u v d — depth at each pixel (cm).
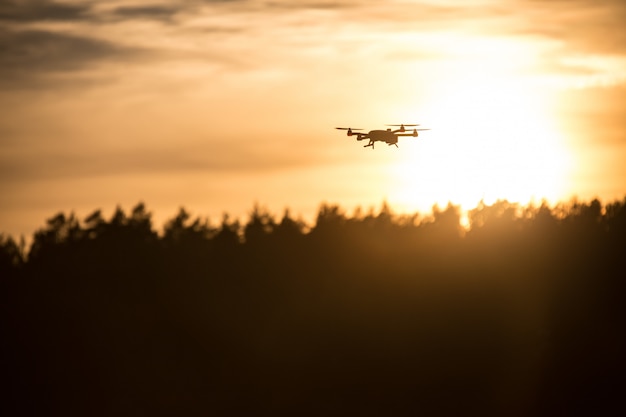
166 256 7825
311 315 7512
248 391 7162
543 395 7462
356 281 7762
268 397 7156
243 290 7662
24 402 6944
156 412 6975
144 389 7050
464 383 7431
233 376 7219
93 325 7244
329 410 7175
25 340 7138
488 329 7638
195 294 7544
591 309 7850
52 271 7625
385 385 7325
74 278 7588
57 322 7238
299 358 7312
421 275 7825
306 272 7819
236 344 7312
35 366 7056
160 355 7219
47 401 6956
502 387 7462
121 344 7200
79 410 6944
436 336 7556
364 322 7512
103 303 7394
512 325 7706
